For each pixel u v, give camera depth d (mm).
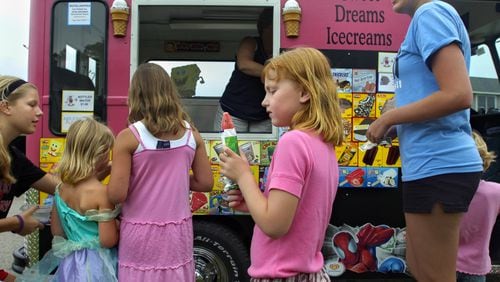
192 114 4031
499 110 3699
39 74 3135
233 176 1691
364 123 3184
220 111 3512
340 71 3197
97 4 3184
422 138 1941
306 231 1580
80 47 3164
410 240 2025
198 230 3221
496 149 3676
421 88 1972
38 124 3109
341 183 3168
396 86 2121
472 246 2766
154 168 2264
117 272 2342
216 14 3779
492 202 2744
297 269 1574
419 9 1985
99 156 2387
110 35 3172
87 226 2332
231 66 4473
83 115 3137
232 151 1729
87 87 3156
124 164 2236
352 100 3189
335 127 1658
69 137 2389
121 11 3123
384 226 3238
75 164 2330
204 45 4453
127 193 2277
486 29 3650
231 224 3361
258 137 3219
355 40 3219
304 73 1643
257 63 3385
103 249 2322
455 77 1804
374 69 3213
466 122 1972
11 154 2422
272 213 1508
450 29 1854
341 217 3223
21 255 3352
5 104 2287
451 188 1884
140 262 2252
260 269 1616
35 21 3158
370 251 3238
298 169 1533
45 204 3059
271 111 1700
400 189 3230
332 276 3232
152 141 2252
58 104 3137
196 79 4387
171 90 2336
